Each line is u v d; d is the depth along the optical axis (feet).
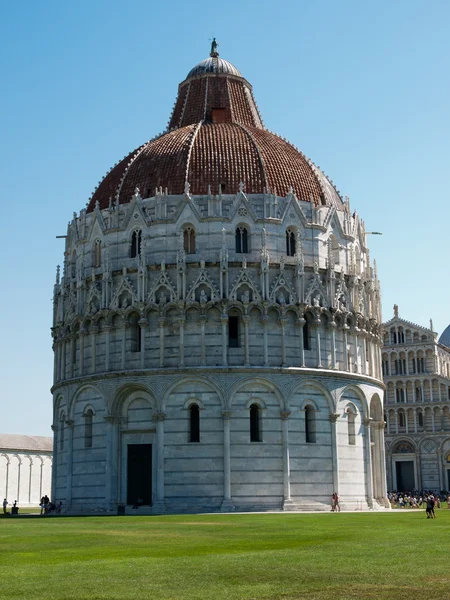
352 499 309.42
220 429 292.40
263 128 395.34
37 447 601.62
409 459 574.97
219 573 98.27
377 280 351.25
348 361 320.09
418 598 80.89
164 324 301.43
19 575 97.55
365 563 106.52
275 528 181.16
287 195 320.70
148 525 197.88
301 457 298.15
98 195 349.82
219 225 310.86
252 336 301.63
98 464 304.91
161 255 311.47
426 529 172.86
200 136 338.75
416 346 588.09
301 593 84.02
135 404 304.30
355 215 356.59
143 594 83.71
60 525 203.21
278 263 311.47
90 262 328.90
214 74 380.37
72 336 325.42
